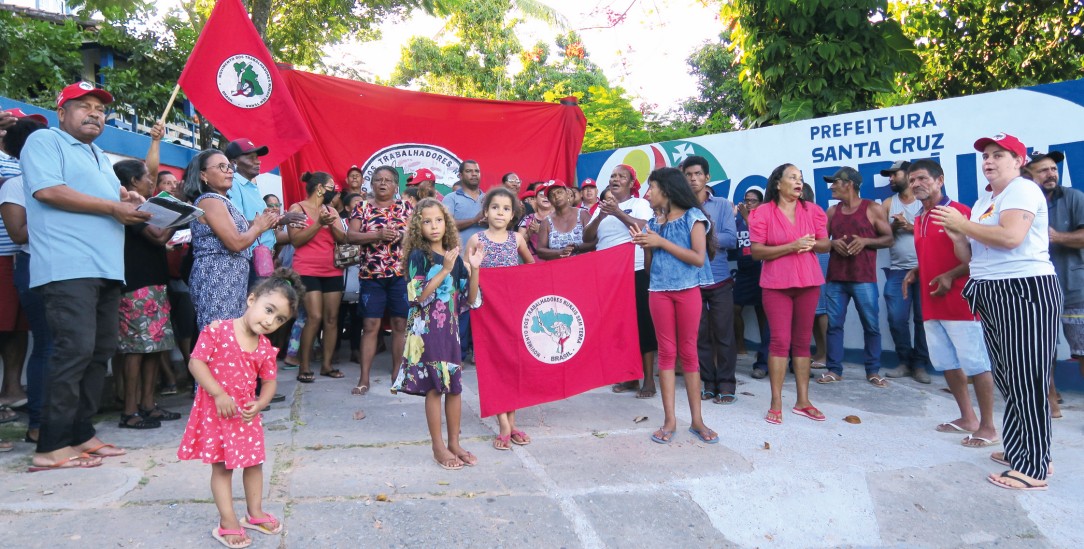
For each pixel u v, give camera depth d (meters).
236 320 2.86
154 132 4.94
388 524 3.09
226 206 4.28
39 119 4.91
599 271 4.85
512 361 4.42
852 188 6.40
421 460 3.97
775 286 4.85
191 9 13.96
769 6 7.85
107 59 13.67
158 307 4.64
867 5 7.67
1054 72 9.57
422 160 8.02
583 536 3.07
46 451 3.64
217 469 2.83
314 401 5.35
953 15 9.74
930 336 4.67
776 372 4.88
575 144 8.62
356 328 7.17
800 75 8.01
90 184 3.73
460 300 4.20
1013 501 3.51
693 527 3.21
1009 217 3.70
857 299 6.32
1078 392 5.86
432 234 3.85
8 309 4.47
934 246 4.58
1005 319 3.77
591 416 5.05
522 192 8.38
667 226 4.57
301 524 3.05
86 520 2.99
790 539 3.13
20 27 10.38
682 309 4.47
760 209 4.99
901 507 3.44
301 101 7.54
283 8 14.78
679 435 4.53
